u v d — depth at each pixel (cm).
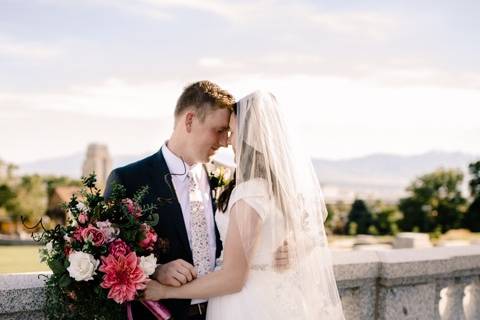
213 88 318
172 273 281
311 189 305
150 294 280
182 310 303
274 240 283
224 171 338
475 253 473
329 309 302
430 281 453
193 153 318
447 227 7081
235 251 277
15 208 5775
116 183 302
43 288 280
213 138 316
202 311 314
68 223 271
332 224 7488
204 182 332
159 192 307
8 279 275
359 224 7531
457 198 7156
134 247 266
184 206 317
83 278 248
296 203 292
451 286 482
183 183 319
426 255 447
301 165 302
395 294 433
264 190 282
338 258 410
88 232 256
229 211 284
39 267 1105
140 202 294
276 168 287
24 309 275
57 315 264
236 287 280
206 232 320
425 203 7312
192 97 315
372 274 418
